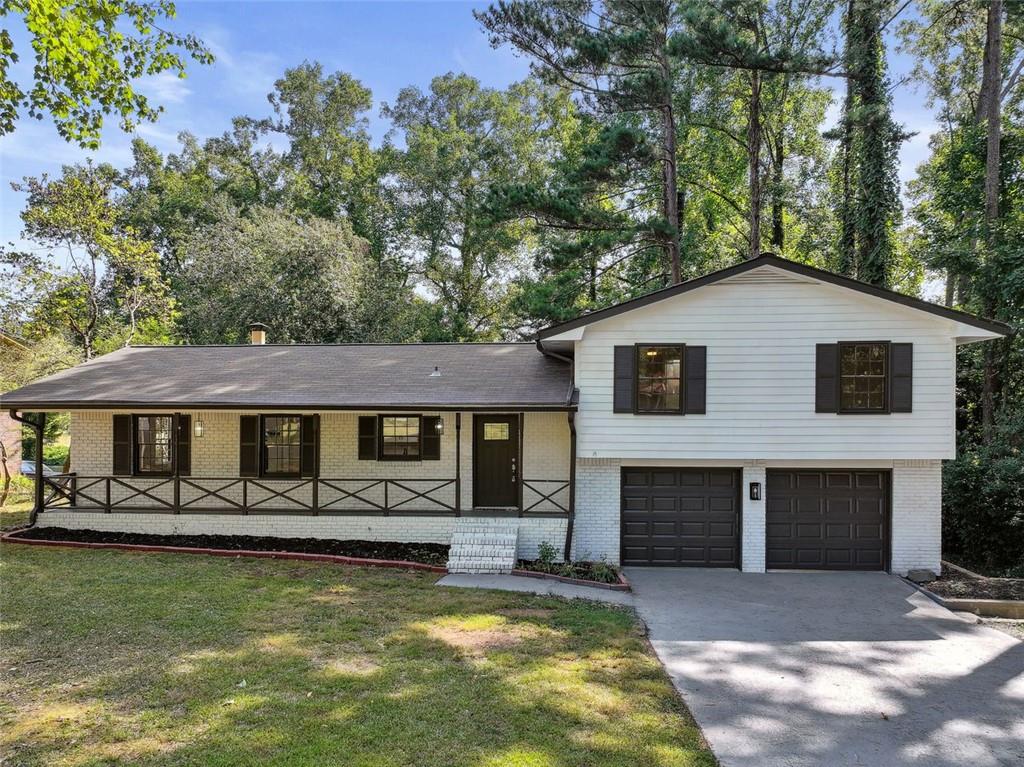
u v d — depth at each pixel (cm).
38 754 487
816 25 2102
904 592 1055
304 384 1329
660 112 2209
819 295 1152
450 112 3572
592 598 980
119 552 1200
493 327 3469
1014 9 1859
